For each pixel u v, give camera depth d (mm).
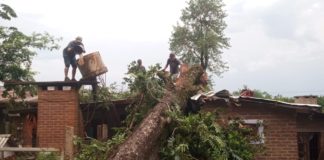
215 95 11195
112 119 14430
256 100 11828
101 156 7863
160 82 9641
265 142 11945
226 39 43375
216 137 7648
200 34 43219
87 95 15469
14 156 12633
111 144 8141
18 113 15742
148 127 6871
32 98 17516
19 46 15570
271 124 12039
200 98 10422
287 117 12023
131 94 9703
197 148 7633
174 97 9031
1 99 17438
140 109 9195
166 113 7676
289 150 11938
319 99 26250
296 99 15984
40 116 13562
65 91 13586
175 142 7418
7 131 16625
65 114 13484
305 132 13828
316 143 15070
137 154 6098
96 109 14500
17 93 15102
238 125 9047
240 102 12031
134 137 6508
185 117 7953
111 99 14289
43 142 13414
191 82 9961
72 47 13859
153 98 9086
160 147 7270
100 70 13633
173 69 14594
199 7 43344
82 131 13875
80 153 9078
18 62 15836
